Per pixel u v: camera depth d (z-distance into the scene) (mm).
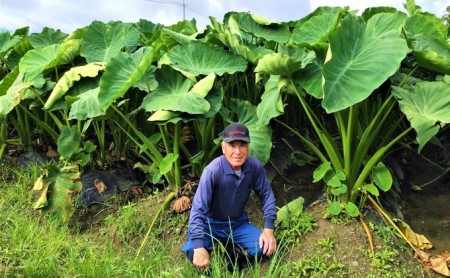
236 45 2961
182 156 3260
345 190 2387
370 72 2172
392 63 2154
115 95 2568
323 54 2484
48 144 3734
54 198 2785
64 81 3047
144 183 3188
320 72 2428
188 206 2736
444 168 3414
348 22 2363
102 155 3244
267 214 2250
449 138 3693
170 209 2770
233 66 2977
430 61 2262
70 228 2816
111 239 2666
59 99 3045
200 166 2951
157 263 2260
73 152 2990
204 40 3348
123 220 2742
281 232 2404
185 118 2559
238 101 2984
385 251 2225
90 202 2992
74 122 3490
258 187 2277
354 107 2373
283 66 2395
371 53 2246
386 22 2725
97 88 2936
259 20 3727
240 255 2342
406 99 2270
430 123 2145
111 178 3160
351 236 2318
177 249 2518
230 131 2053
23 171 3445
